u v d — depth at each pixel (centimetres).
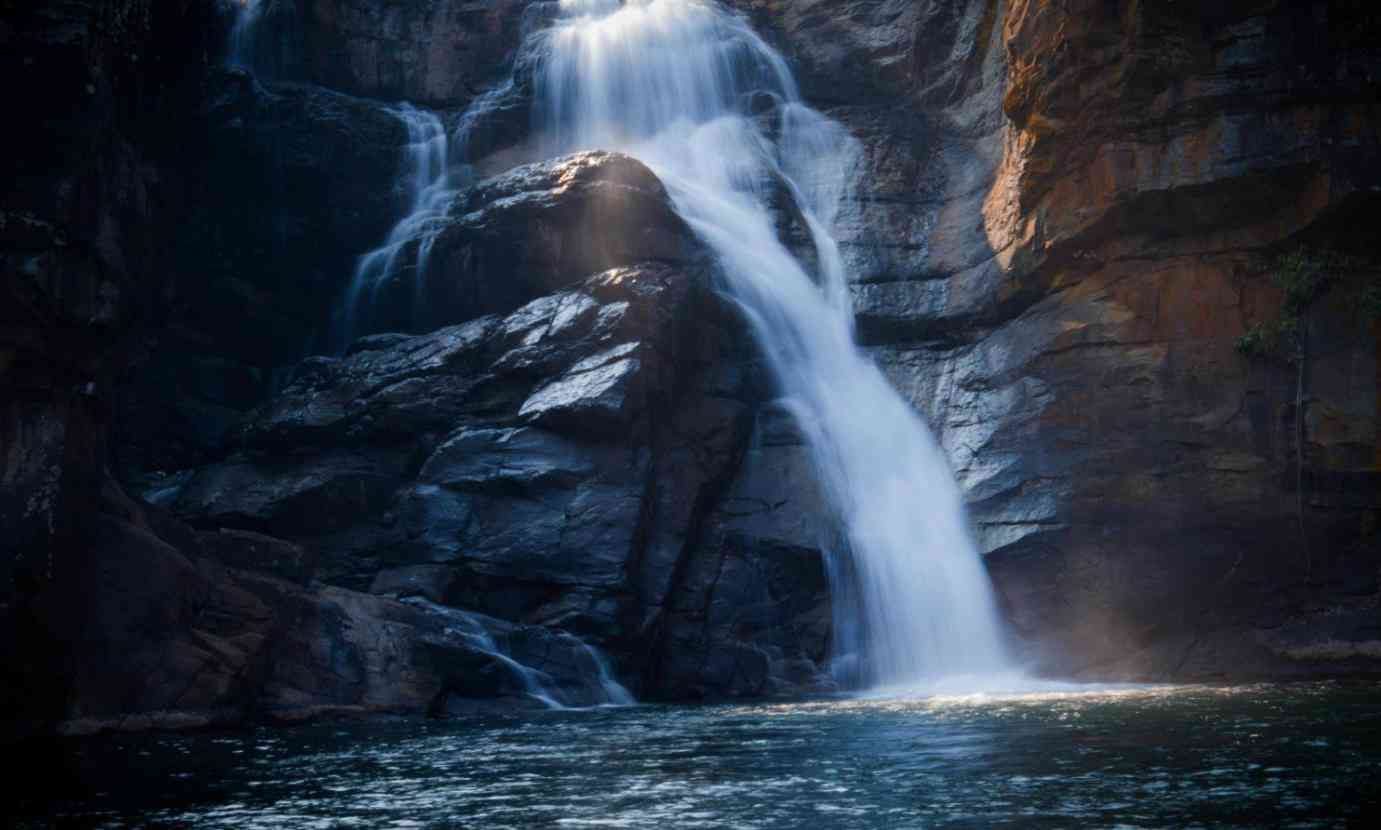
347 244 2950
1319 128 2216
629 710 1731
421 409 2316
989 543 2320
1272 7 2225
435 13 3341
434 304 2681
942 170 2919
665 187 2719
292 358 2902
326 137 2970
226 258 2828
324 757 1166
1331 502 2214
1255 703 1539
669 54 3228
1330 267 2261
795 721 1466
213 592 1634
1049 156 2441
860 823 772
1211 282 2338
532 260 2564
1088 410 2350
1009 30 2497
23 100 1426
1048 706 1588
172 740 1341
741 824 776
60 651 1416
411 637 1761
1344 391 2230
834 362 2688
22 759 1169
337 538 2208
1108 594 2259
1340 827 729
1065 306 2462
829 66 3209
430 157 3084
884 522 2405
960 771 983
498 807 859
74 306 1455
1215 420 2280
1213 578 2241
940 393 2567
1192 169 2289
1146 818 765
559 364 2305
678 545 2225
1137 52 2286
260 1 3150
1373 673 2097
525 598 2105
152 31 1692
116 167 1565
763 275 2709
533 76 3162
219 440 2658
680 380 2444
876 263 2784
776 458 2430
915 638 2314
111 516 1585
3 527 1359
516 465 2188
